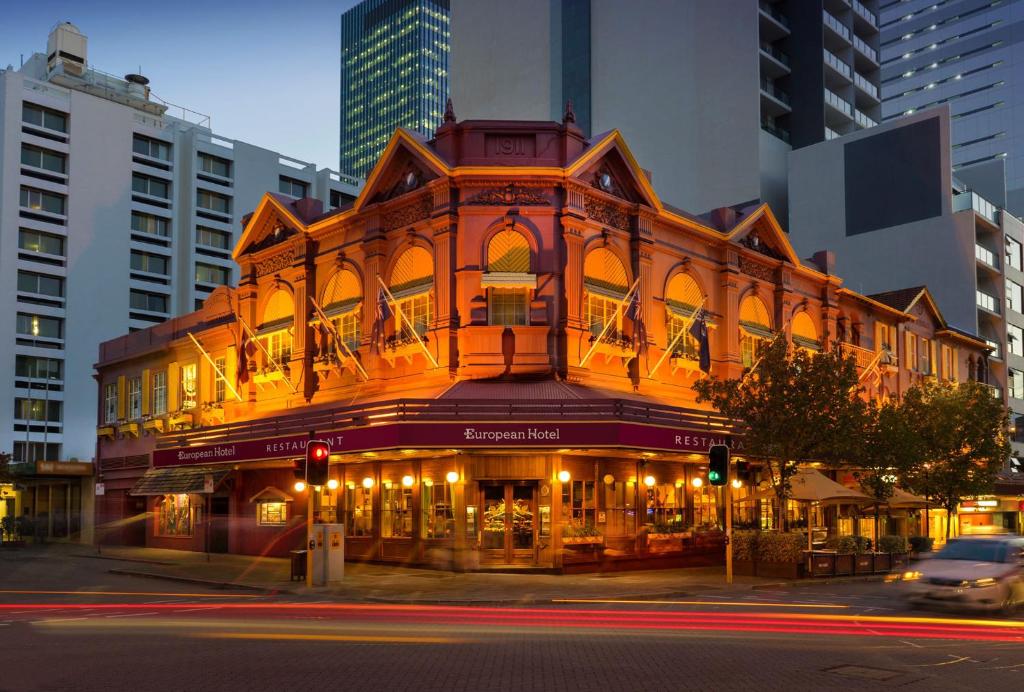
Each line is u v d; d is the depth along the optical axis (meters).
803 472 32.47
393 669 11.84
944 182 68.06
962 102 118.50
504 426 27.50
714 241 36.75
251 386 38.97
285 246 37.66
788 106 76.31
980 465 40.34
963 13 119.75
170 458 39.19
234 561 35.00
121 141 90.69
